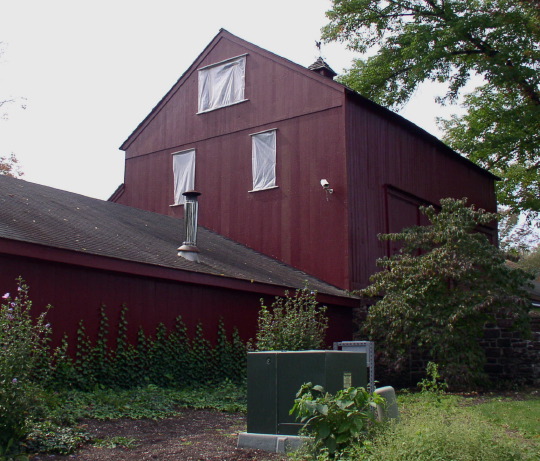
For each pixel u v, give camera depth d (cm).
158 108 2008
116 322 1041
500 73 2161
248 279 1211
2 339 620
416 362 1502
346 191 1571
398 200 1783
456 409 859
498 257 1277
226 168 1817
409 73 2314
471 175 2245
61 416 736
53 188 1453
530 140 2503
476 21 2128
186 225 1246
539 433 750
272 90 1756
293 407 606
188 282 1118
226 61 1870
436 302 1256
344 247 1555
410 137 1873
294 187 1669
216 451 640
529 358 1393
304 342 1097
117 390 988
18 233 888
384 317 1320
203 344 1188
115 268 988
